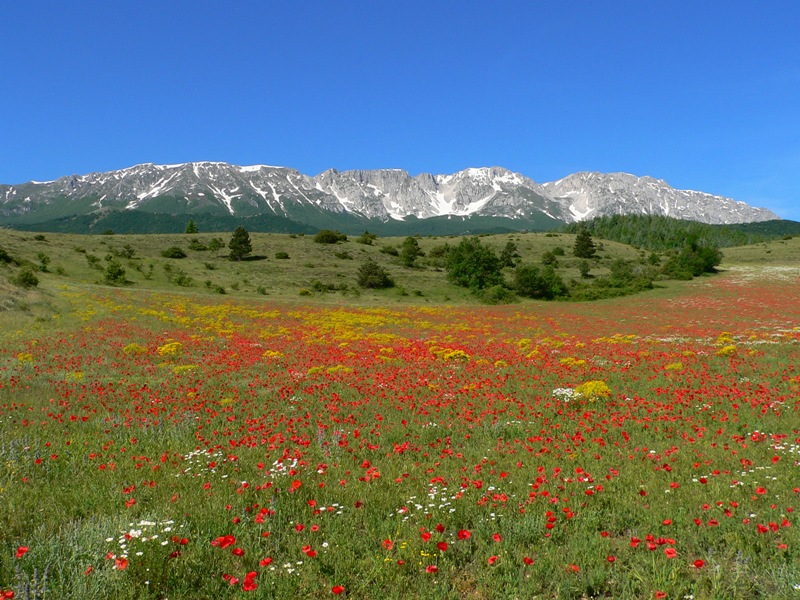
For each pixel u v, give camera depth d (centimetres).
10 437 1075
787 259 13150
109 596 496
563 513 679
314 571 547
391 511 710
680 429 1141
